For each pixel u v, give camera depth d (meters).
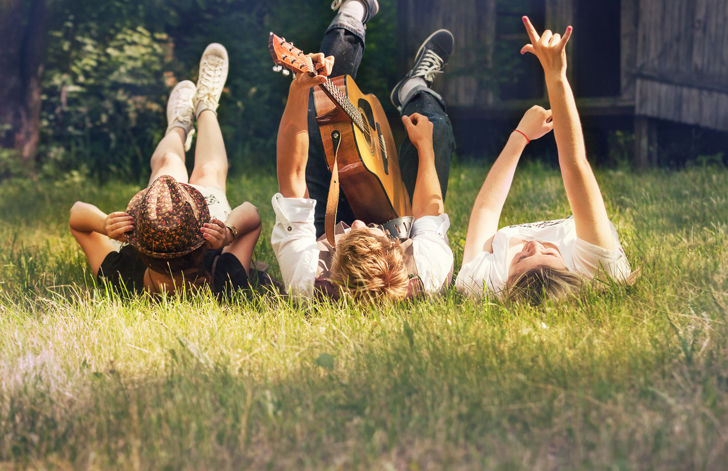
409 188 3.22
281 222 2.53
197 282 2.54
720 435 1.43
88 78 8.65
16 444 1.52
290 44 2.14
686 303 2.26
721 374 1.70
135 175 8.36
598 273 2.33
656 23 7.15
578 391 1.65
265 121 8.72
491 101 7.89
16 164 8.09
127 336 2.24
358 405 1.63
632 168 7.48
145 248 2.32
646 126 7.39
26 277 3.10
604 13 9.29
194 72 8.91
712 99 7.04
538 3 8.08
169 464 1.42
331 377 1.81
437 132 3.19
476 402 1.62
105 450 1.48
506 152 2.66
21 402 1.75
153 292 2.63
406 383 1.75
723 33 6.89
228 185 6.47
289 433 1.53
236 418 1.59
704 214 3.74
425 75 3.66
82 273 3.12
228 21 8.99
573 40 7.91
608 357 1.85
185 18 9.26
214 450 1.47
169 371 1.93
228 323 2.36
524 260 2.39
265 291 2.70
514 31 8.73
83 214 2.63
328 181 3.11
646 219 3.70
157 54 8.80
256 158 8.47
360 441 1.48
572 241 2.46
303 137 2.44
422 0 7.84
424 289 2.46
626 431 1.46
